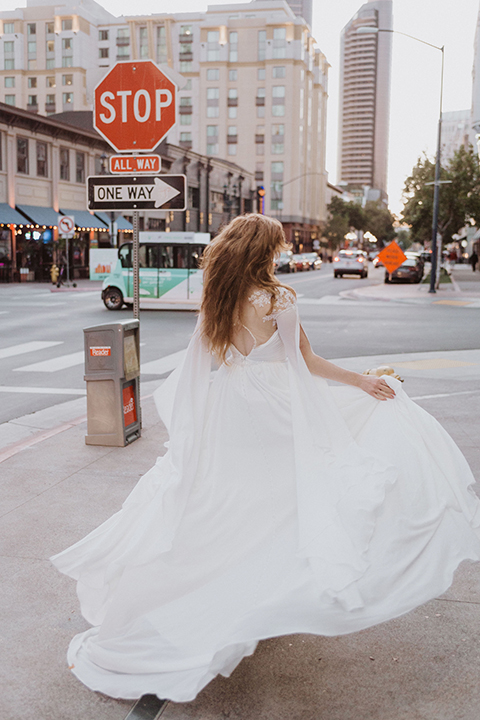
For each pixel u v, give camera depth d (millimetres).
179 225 55906
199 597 2363
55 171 38469
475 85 81688
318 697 2463
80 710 2393
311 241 97875
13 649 2791
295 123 84688
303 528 2281
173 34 84688
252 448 2475
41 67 78062
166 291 20562
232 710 2387
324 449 2453
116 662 2379
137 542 2389
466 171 35688
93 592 2713
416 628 2959
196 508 2453
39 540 3898
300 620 2141
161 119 6094
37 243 36844
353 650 2779
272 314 2457
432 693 2488
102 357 5855
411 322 17109
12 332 14656
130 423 6109
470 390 8312
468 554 2432
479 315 19047
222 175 65250
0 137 34562
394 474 2418
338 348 12422
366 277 44844
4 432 6590
